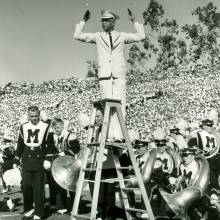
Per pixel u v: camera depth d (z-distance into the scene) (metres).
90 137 7.30
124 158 8.25
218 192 8.57
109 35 8.11
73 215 6.98
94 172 8.22
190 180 8.45
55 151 9.82
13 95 79.69
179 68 77.94
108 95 7.99
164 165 9.70
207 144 9.88
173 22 92.00
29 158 9.16
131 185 7.80
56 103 73.00
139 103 60.47
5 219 9.09
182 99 58.78
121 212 8.16
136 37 8.16
